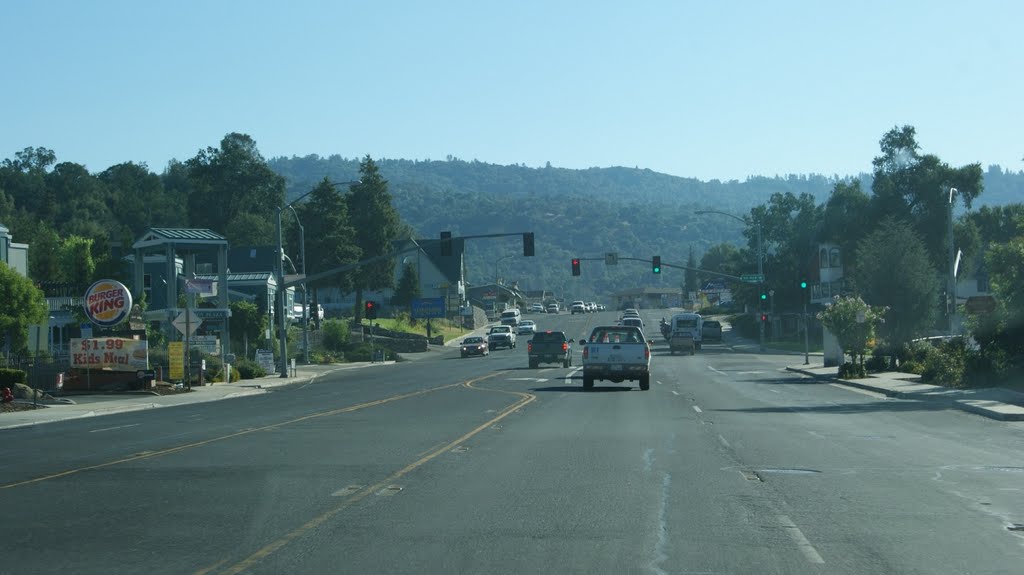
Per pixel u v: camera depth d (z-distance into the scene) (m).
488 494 12.75
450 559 9.07
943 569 8.67
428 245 50.50
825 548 9.49
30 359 45.03
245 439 20.39
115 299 42.41
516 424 22.78
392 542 9.83
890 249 44.50
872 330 40.91
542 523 10.78
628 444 18.44
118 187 180.50
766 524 10.68
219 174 146.00
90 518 11.37
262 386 45.94
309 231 104.50
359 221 115.06
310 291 109.12
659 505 11.88
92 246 68.31
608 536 10.06
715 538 9.95
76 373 41.38
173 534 10.36
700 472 14.67
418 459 16.41
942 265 79.94
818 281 92.75
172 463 16.47
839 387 37.38
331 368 66.94
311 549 9.55
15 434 23.84
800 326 100.31
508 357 76.06
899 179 80.69
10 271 47.84
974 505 11.83
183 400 37.28
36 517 11.48
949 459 16.11
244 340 65.19
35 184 162.00
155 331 59.75
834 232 85.25
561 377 46.56
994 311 31.91
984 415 24.50
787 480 13.86
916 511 11.45
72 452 18.77
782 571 8.59
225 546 9.73
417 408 28.61
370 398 34.38
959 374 32.97
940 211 79.31
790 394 33.50
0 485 14.17
